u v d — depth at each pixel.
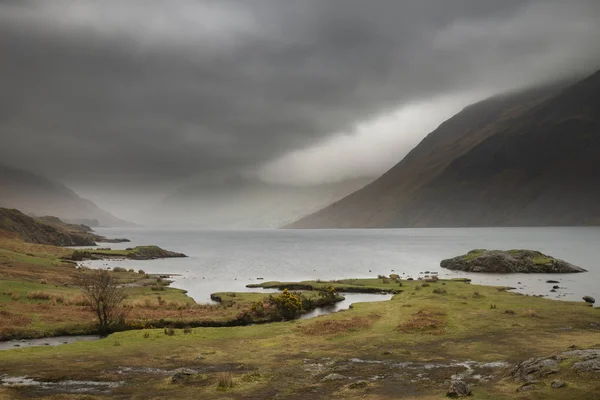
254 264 111.38
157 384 19.91
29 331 32.44
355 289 62.78
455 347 26.62
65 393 18.38
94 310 36.28
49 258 94.69
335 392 18.42
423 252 155.38
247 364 23.78
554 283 70.62
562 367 18.03
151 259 126.12
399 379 20.19
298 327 33.84
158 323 37.03
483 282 72.25
